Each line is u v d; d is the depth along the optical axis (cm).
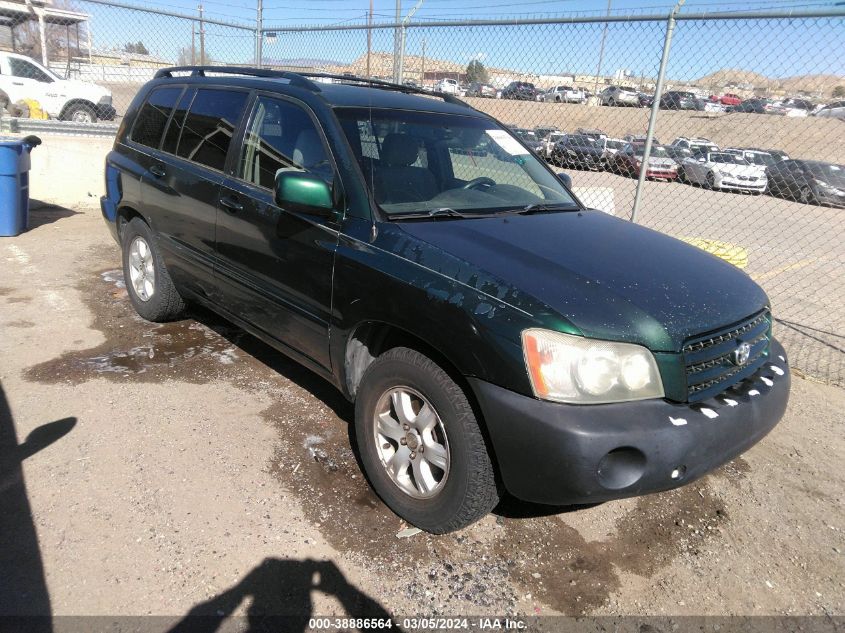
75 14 1355
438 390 259
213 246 383
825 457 373
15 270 587
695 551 288
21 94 1317
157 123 460
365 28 782
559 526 296
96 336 455
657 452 232
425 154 344
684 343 244
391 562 264
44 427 335
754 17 491
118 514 275
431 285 258
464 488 256
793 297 784
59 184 862
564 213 357
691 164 1341
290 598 241
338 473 318
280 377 414
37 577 239
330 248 299
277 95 362
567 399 230
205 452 325
